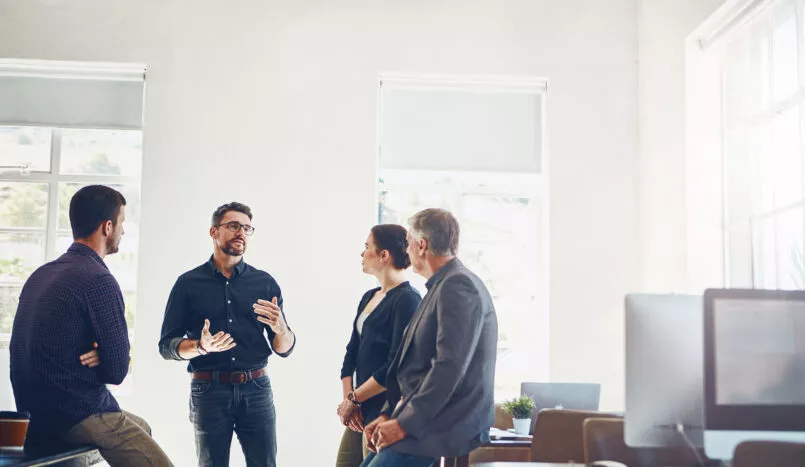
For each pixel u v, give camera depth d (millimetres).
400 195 5645
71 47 5469
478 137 5645
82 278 3039
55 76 5539
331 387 5297
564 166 5574
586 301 5480
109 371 3072
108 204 3162
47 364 2979
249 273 4207
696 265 4785
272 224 5418
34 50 5453
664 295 2314
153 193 5410
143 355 5270
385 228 3635
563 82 5617
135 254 5551
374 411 3482
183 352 3861
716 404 2186
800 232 3877
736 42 4617
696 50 4855
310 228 5426
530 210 5688
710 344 2201
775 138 4168
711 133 4840
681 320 2301
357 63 5559
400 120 5633
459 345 2682
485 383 2785
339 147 5496
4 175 5531
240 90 5504
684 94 4875
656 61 5332
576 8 5664
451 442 2682
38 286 3068
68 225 5547
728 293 2225
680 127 4934
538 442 2885
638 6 5676
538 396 4133
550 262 5504
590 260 5520
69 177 5555
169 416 5219
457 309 2717
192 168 5441
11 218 5527
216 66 5512
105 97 5555
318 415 5266
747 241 4492
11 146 5559
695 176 4828
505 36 5617
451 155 5625
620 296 5496
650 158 5418
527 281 5656
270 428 4109
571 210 5543
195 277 4121
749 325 2221
